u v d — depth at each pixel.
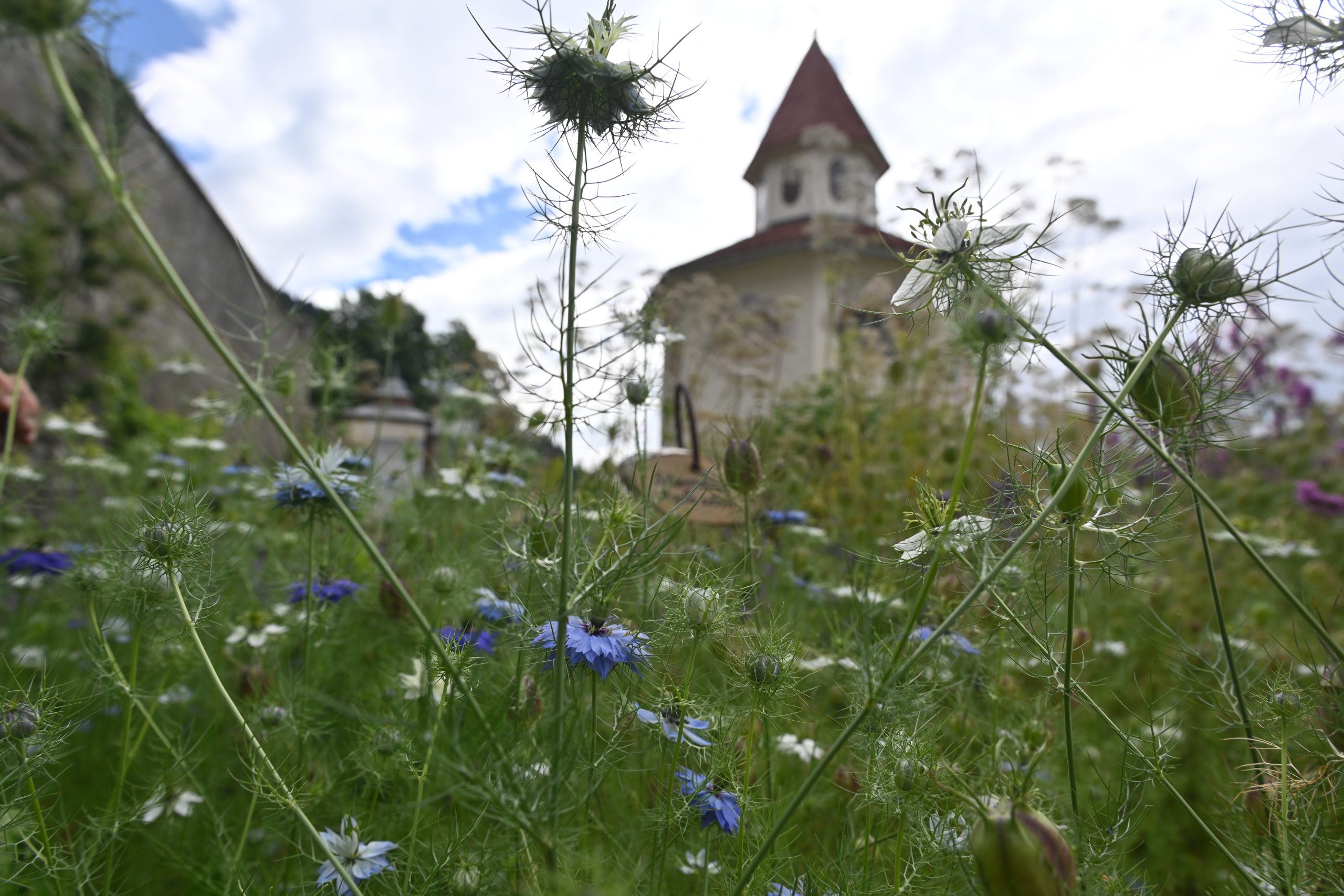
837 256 6.14
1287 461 5.42
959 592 1.44
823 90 13.73
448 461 2.95
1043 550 1.08
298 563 2.46
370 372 4.51
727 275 13.21
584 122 1.00
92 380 6.71
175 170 8.75
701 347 6.05
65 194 6.59
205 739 1.82
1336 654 0.87
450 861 1.05
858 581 1.85
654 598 1.19
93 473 3.88
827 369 5.38
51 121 6.61
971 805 0.83
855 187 6.63
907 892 1.03
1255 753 1.23
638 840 1.29
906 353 4.54
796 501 3.24
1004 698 1.50
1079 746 1.72
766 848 0.83
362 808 1.49
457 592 1.71
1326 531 4.66
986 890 0.76
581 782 1.12
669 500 1.90
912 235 1.00
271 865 1.56
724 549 1.97
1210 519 3.74
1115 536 1.07
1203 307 1.05
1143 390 1.08
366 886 1.17
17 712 1.16
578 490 1.30
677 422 2.75
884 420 4.54
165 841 1.62
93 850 1.25
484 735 0.94
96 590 1.52
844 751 1.49
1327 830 1.04
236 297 11.52
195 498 1.15
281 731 1.57
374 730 1.35
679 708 1.14
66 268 6.61
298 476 1.50
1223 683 1.35
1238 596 3.11
